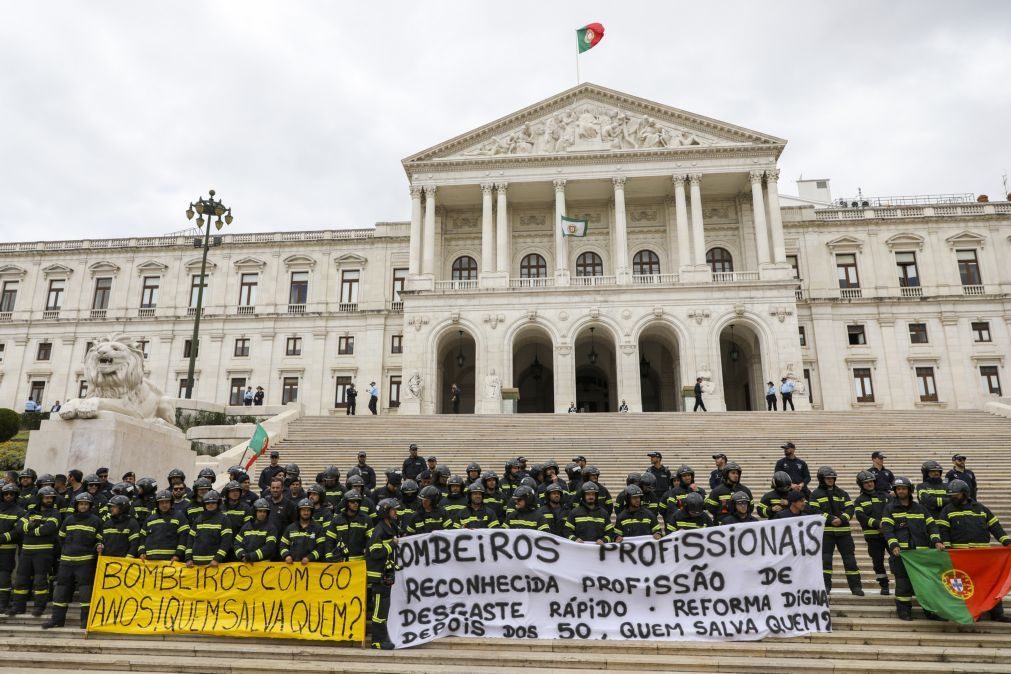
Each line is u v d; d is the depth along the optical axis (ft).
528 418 97.04
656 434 86.58
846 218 165.89
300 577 32.04
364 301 173.37
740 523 32.96
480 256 164.55
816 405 155.12
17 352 176.35
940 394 153.28
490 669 28.43
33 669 29.55
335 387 167.94
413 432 90.43
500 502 39.19
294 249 178.60
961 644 30.71
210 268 178.81
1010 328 154.40
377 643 30.89
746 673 28.40
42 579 35.37
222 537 33.76
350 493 33.50
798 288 161.48
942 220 163.32
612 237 161.79
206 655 30.63
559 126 154.81
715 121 149.07
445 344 152.76
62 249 181.57
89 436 46.52
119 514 35.17
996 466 67.97
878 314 159.12
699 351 137.80
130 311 176.96
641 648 30.55
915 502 34.88
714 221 161.68
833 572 41.29
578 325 141.59
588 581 32.22
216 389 169.99
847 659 29.66
